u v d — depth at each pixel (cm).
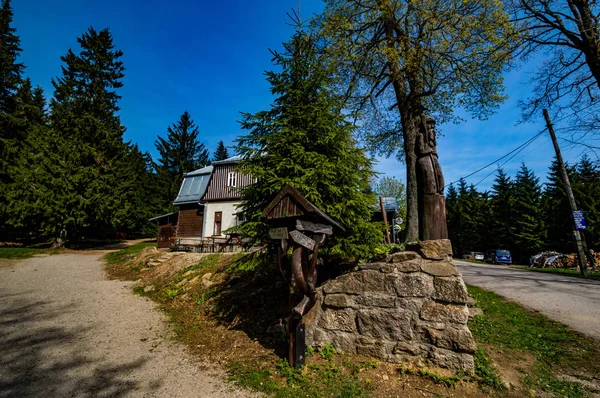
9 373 385
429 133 499
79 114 2562
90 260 1708
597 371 353
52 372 393
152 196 3738
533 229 2844
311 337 441
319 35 973
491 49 915
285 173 541
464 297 363
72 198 2072
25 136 2480
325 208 512
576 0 1015
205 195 2134
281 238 413
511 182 3931
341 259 636
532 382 336
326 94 606
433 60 931
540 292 784
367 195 559
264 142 574
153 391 348
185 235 2186
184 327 601
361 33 1002
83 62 2788
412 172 888
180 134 4172
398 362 378
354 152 593
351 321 422
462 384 333
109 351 471
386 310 402
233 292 733
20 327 570
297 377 365
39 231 2552
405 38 909
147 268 1291
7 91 2569
